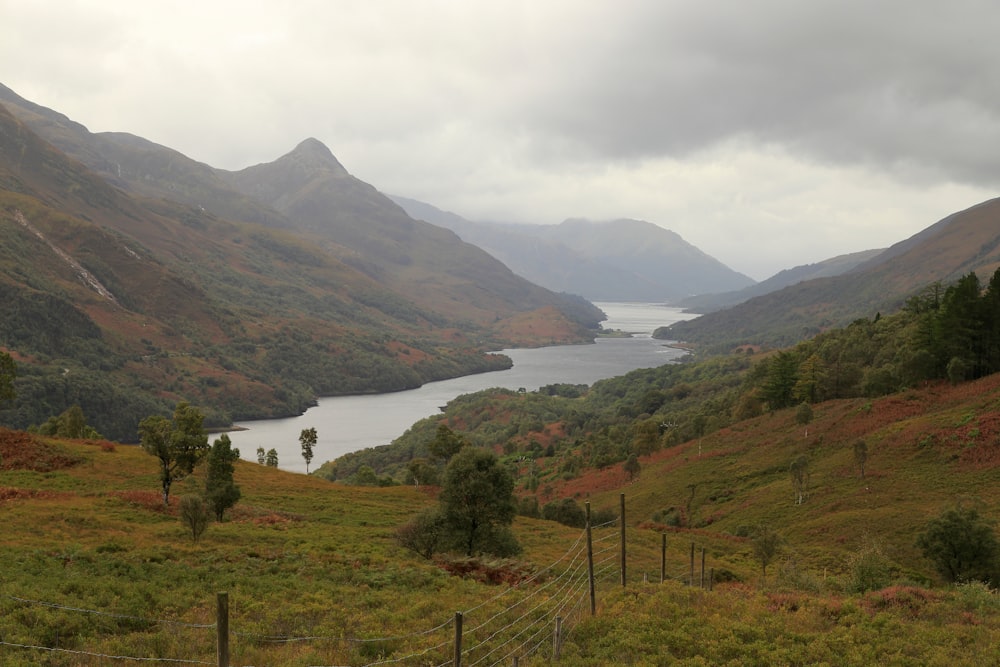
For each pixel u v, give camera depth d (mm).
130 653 20688
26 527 43812
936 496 73688
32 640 20859
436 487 99625
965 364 105938
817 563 58250
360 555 44125
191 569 34594
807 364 141625
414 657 22109
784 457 106438
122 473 76562
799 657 23062
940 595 32156
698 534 77875
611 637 25062
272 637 23781
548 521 83875
